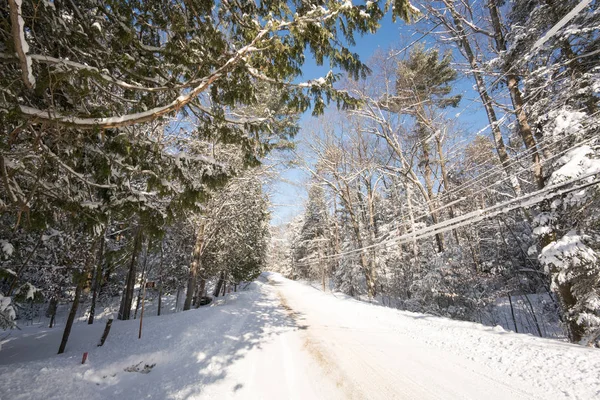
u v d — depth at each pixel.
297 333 8.35
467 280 13.52
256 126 4.68
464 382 4.54
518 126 10.09
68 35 3.00
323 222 32.25
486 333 6.99
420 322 9.31
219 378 4.91
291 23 3.01
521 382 4.34
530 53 7.82
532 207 8.67
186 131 7.50
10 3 1.95
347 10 3.18
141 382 4.91
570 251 6.95
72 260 9.14
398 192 24.42
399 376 4.89
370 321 10.20
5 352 6.81
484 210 6.61
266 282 38.56
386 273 24.72
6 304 3.31
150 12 3.29
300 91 4.09
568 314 7.71
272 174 14.20
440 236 15.97
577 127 7.02
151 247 7.74
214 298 22.28
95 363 5.65
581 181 6.77
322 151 22.06
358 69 3.95
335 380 4.82
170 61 3.44
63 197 3.67
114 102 3.82
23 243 6.39
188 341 7.02
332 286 32.53
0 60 2.63
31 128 3.11
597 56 8.06
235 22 3.52
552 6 7.25
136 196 4.14
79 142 3.36
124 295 12.09
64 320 15.12
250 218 17.20
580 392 3.77
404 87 17.19
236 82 4.03
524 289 17.58
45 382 4.54
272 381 4.80
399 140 19.17
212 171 4.42
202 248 13.99
